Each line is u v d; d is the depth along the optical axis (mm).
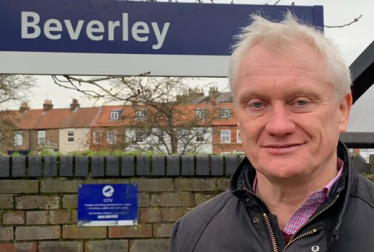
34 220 3418
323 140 1393
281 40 1380
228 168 3570
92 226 3457
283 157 1393
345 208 1343
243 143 1498
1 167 3402
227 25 2609
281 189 1478
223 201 1692
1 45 2467
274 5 2643
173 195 3531
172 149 14945
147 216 3504
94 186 3471
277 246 1416
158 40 2561
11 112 17922
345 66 1443
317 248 1332
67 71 2498
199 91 13453
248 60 1423
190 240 1638
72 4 2520
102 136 18547
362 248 1326
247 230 1502
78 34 2520
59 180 3455
